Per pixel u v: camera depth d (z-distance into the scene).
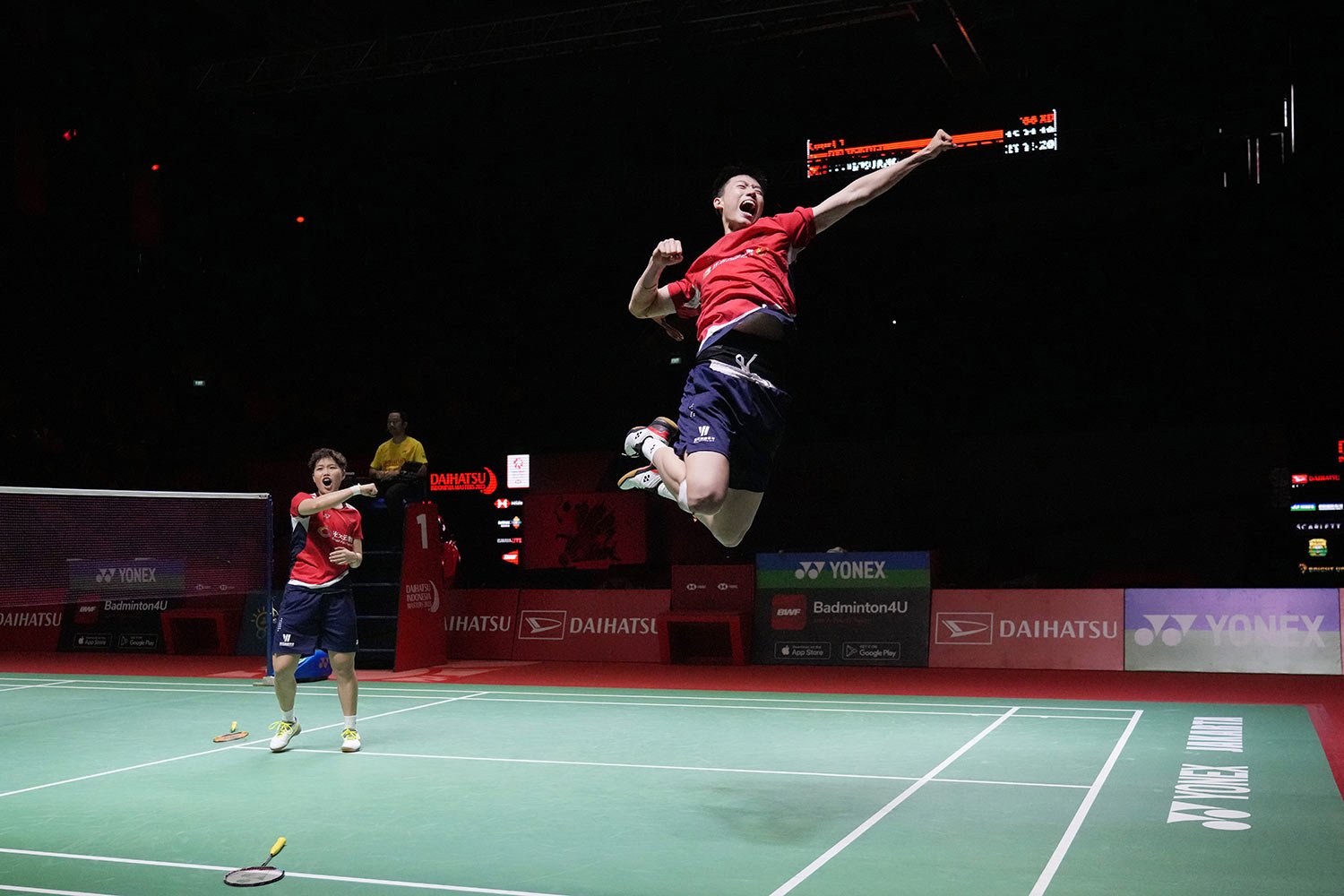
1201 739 8.56
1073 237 25.52
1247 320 24.06
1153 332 24.98
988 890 4.70
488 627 16.09
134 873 5.07
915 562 14.70
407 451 14.70
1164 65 23.62
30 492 9.77
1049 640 13.95
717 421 4.07
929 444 23.80
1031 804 6.39
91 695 12.05
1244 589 13.49
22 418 22.14
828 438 25.83
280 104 22.77
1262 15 21.98
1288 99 22.25
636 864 5.16
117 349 23.30
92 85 19.72
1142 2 22.00
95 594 15.93
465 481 25.52
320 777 7.39
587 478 24.97
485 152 26.11
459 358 26.80
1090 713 10.05
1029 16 22.05
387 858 5.29
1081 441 22.81
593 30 20.06
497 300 27.23
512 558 24.81
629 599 15.62
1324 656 13.02
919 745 8.47
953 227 24.91
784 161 25.55
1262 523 21.36
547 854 5.36
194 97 21.25
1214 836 5.59
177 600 17.31
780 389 4.24
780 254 4.34
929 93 24.66
